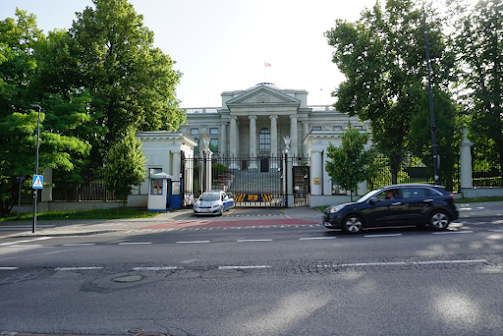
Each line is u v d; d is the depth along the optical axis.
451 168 20.50
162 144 25.30
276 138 61.62
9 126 16.81
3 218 20.73
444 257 6.99
